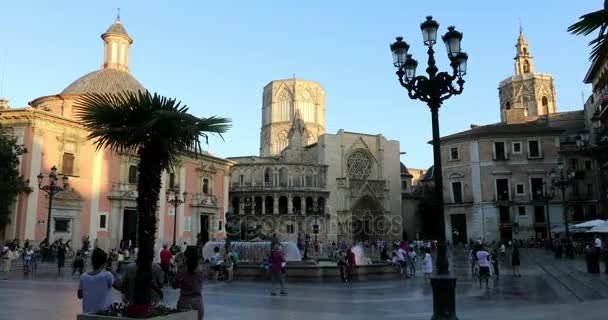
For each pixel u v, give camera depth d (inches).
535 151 2610.7
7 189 1441.9
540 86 3959.2
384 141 3767.2
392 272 1155.3
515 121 2945.4
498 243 2475.4
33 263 1285.7
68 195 1717.5
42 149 1638.8
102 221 1855.3
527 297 756.6
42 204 1621.6
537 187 2571.4
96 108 380.2
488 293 820.0
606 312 535.8
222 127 401.1
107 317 328.5
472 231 2618.1
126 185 1956.2
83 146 1806.1
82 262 1179.3
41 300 658.2
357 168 3627.0
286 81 4744.1
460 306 646.5
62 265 1254.9
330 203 3400.6
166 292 842.8
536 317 511.5
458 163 2731.3
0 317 499.8
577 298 725.3
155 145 390.0
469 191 2669.8
